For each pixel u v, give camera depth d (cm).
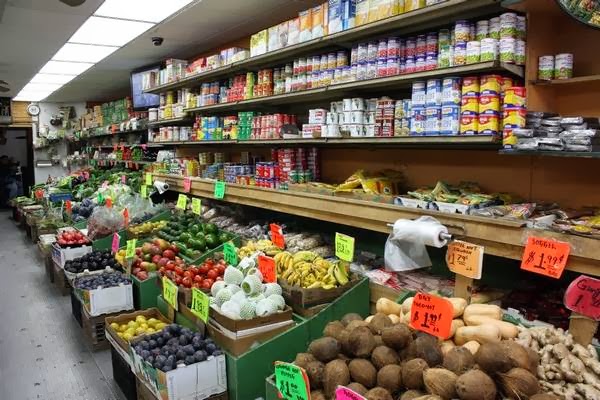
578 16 182
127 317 310
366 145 320
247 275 276
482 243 207
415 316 187
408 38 254
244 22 472
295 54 344
